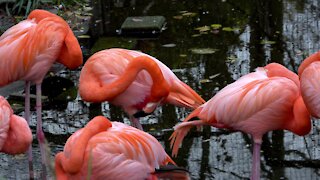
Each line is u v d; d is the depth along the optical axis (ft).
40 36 26.53
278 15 41.14
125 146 21.74
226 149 26.43
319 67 22.16
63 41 27.09
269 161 25.43
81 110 30.42
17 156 26.55
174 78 26.21
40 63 26.68
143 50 36.91
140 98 25.88
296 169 24.75
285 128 23.49
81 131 21.90
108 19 42.06
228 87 23.52
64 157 21.53
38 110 26.76
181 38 38.37
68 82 33.32
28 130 23.75
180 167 23.93
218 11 42.60
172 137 25.64
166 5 44.32
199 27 39.93
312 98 22.03
